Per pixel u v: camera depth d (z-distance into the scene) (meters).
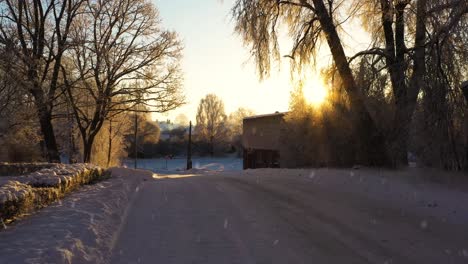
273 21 20.84
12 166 18.83
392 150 18.64
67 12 30.53
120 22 33.09
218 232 9.31
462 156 15.98
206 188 15.70
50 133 30.72
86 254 7.44
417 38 15.52
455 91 14.41
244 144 48.53
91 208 10.67
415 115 15.77
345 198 13.22
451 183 14.95
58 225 8.75
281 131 31.05
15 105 25.48
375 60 18.38
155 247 8.24
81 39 31.34
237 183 17.34
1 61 23.67
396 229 9.60
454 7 12.96
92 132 33.56
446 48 13.76
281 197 13.54
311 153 25.61
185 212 11.28
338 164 22.73
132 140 83.12
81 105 33.97
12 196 8.85
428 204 12.07
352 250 8.12
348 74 19.62
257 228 9.66
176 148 95.44
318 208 11.80
